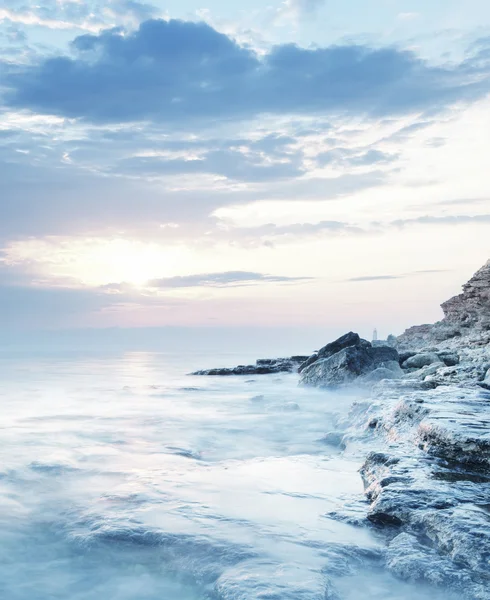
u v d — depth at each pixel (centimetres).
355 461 873
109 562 503
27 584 468
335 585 432
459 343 3077
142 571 486
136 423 1335
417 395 1066
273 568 450
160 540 516
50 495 686
